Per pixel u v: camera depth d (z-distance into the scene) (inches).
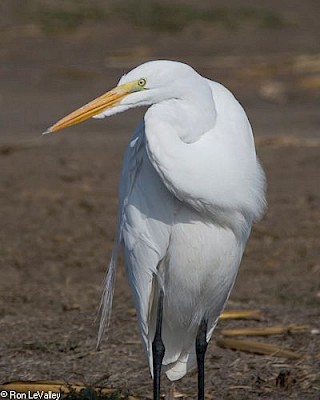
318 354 383.6
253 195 310.8
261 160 714.8
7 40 1218.0
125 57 1135.6
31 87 1005.2
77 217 595.8
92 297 461.1
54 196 633.6
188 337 337.4
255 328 410.9
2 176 673.0
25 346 390.0
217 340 397.7
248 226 321.1
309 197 628.4
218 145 300.2
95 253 536.1
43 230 571.8
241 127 311.7
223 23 1304.1
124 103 295.6
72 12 1320.1
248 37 1243.8
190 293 327.3
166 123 290.7
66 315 430.9
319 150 743.7
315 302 453.4
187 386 357.7
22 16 1301.7
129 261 326.3
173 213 314.2
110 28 1274.6
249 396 346.0
